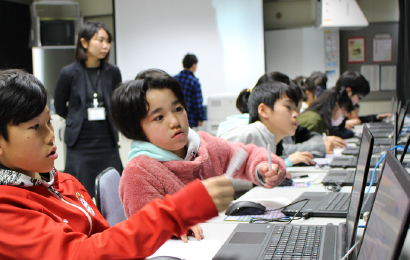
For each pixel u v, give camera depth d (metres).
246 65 6.49
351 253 0.87
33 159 0.91
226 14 6.47
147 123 1.26
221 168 1.52
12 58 6.73
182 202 0.87
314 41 6.90
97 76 2.96
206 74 6.59
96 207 1.28
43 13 6.46
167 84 1.25
